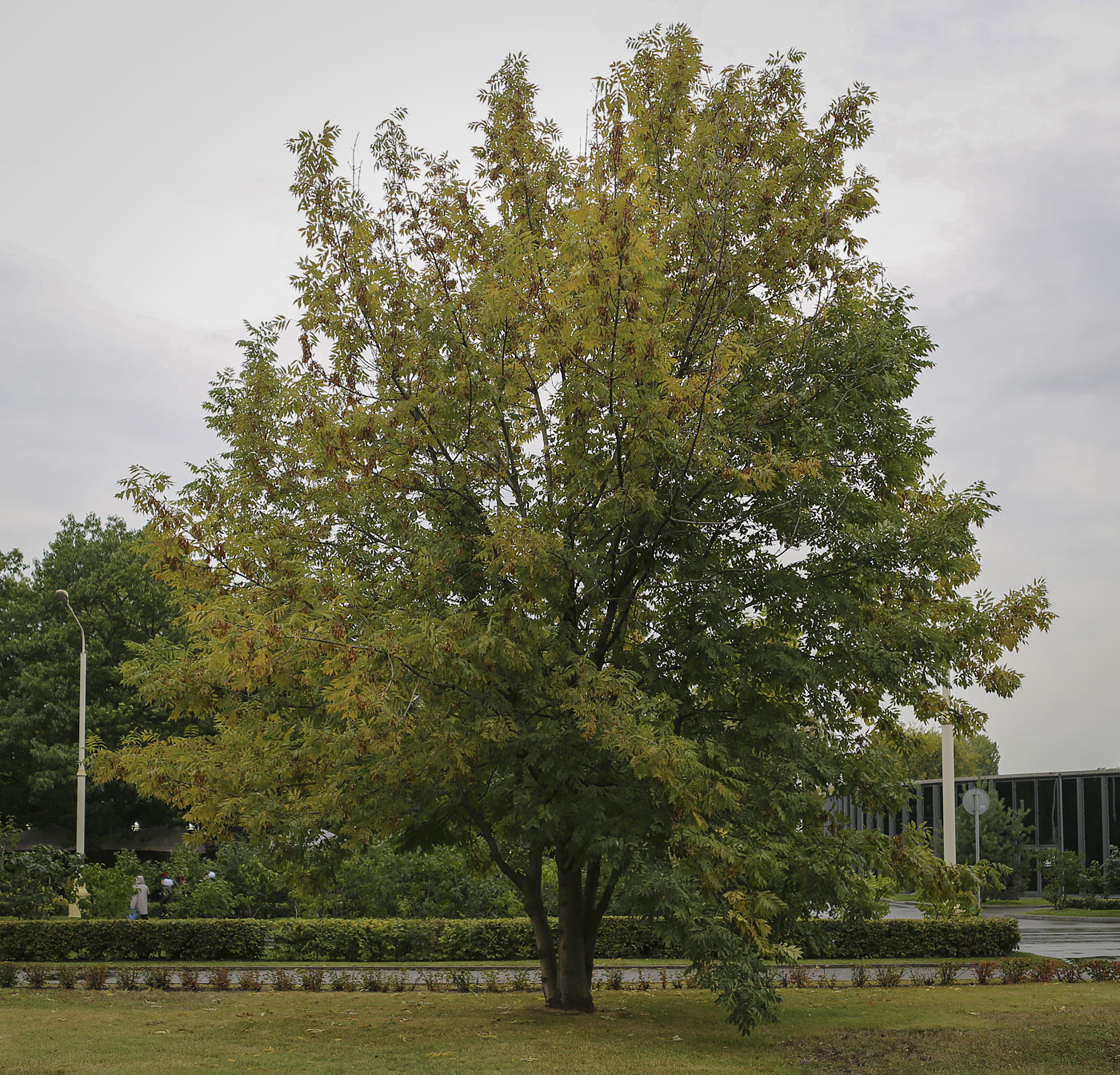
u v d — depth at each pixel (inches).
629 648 480.4
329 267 474.0
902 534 462.0
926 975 696.4
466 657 386.9
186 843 493.7
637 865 420.8
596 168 423.8
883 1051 402.3
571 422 426.9
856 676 466.0
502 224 489.4
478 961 780.0
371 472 453.4
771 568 454.6
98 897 901.8
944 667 470.6
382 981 660.7
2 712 1562.5
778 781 445.4
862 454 469.4
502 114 484.7
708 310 466.9
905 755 521.7
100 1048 405.1
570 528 449.1
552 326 416.2
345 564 477.7
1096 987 616.4
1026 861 1686.8
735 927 403.2
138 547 441.7
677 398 402.9
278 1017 503.2
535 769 435.2
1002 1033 427.2
